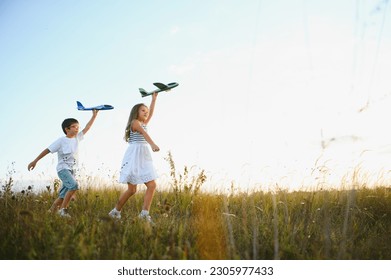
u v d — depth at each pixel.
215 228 3.75
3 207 4.67
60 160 5.34
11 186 5.62
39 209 5.13
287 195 5.37
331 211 4.67
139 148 5.02
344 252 3.08
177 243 3.33
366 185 5.55
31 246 2.96
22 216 3.79
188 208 5.37
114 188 6.74
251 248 3.33
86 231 3.30
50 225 3.50
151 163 5.04
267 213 4.64
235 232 3.84
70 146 5.35
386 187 5.66
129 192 4.96
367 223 4.50
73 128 5.46
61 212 4.78
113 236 3.13
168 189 6.55
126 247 3.15
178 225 3.93
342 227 4.12
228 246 3.15
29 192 5.78
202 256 3.14
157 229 3.54
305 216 4.34
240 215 4.74
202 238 3.51
